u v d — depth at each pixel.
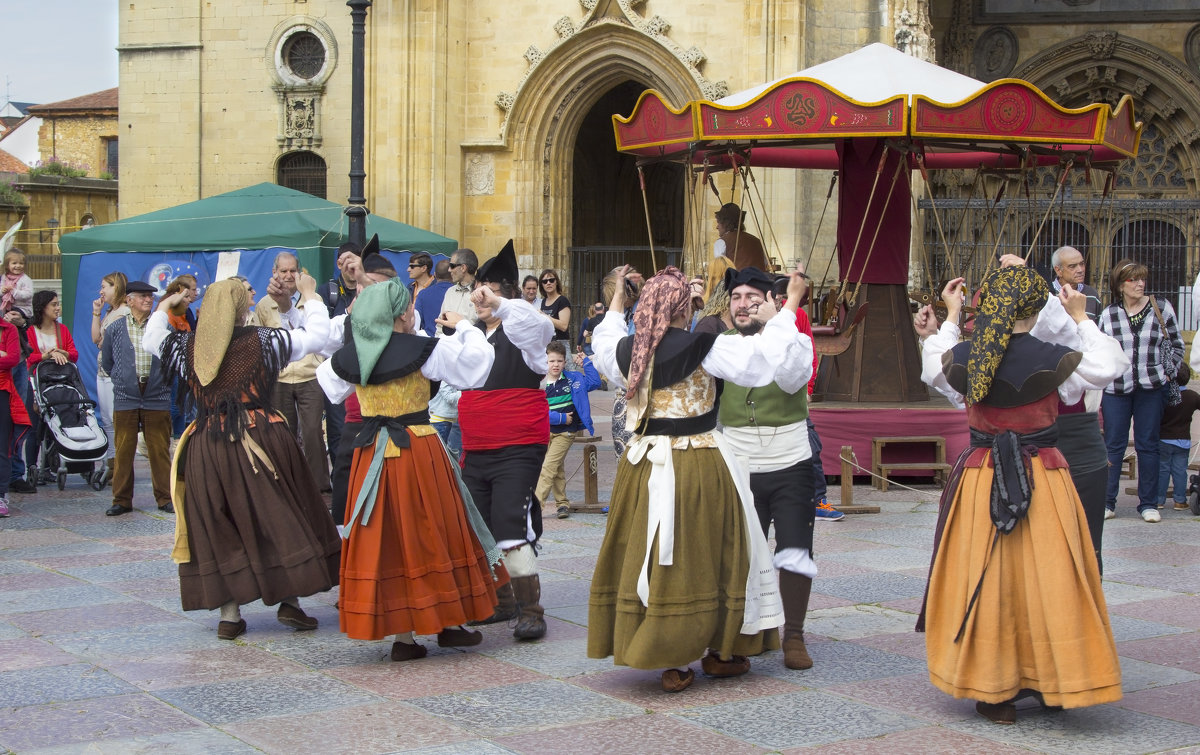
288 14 26.11
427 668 6.35
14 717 5.54
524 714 5.59
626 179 30.47
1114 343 5.51
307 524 6.94
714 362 5.80
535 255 24.94
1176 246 26.67
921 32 22.86
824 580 8.17
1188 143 28.64
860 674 6.18
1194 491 10.81
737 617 5.84
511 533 6.85
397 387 6.43
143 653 6.61
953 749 5.12
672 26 23.77
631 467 5.92
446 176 24.91
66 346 12.34
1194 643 6.72
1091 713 5.59
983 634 5.33
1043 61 29.27
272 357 6.96
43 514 10.84
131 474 10.84
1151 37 28.77
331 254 18.06
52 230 37.72
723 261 7.49
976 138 11.24
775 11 22.66
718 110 11.52
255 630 7.13
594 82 24.62
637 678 6.15
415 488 6.38
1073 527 5.34
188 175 26.91
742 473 5.99
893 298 13.09
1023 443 5.41
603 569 5.95
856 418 12.39
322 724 5.45
